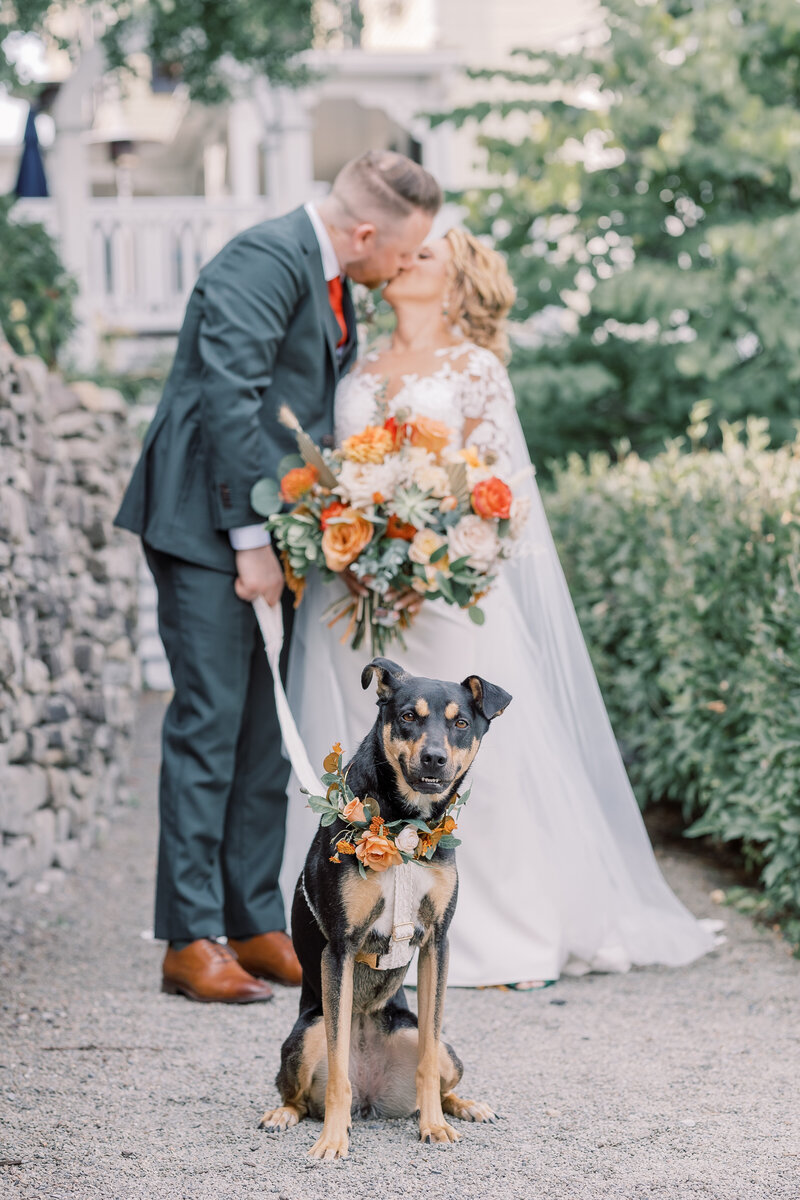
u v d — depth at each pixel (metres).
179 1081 3.27
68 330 9.41
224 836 4.28
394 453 3.94
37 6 9.45
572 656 4.61
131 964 4.43
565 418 9.47
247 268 4.05
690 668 5.54
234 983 3.99
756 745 5.08
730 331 8.86
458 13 14.01
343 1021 2.81
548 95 13.69
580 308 10.38
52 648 5.73
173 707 4.23
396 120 13.72
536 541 4.54
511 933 4.25
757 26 9.01
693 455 6.64
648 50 8.78
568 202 9.09
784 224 7.98
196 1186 2.61
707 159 8.59
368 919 2.82
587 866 4.37
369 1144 2.87
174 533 4.10
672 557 5.68
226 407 3.97
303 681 4.41
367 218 4.14
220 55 10.16
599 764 4.63
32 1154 2.77
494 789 4.23
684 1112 3.05
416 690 2.80
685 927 4.57
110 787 6.89
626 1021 3.83
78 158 12.45
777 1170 2.68
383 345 4.47
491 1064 3.43
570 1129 2.94
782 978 4.25
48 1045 3.51
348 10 10.85
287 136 12.90
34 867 5.27
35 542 5.61
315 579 4.35
